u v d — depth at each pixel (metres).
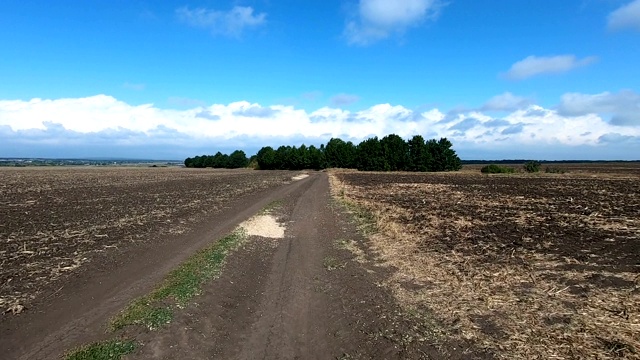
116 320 7.08
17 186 38.19
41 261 11.09
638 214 20.50
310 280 9.97
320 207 24.22
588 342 6.38
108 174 69.06
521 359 5.97
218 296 8.39
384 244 13.91
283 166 113.62
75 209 21.77
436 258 11.91
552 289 8.91
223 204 25.05
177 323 6.88
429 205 25.39
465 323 7.25
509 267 10.78
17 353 6.11
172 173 78.31
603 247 12.98
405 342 6.60
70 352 6.04
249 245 13.46
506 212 21.94
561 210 22.59
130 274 10.09
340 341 6.73
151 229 16.11
